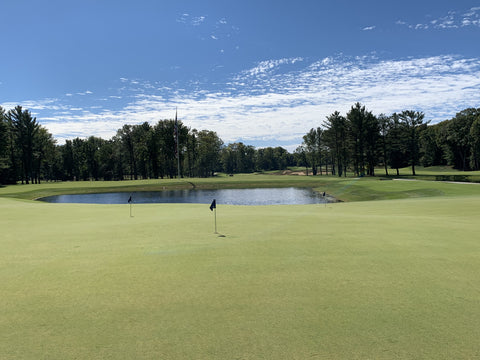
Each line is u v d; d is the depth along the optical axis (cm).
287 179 8494
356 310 431
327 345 343
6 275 599
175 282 550
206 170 14350
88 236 978
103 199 5319
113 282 553
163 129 11300
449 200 2238
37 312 438
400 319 404
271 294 491
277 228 1074
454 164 11662
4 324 404
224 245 823
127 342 355
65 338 367
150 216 1501
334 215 1454
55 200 5194
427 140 12875
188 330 381
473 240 862
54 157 12200
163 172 12788
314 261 670
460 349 332
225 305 452
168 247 809
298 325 390
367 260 675
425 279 553
